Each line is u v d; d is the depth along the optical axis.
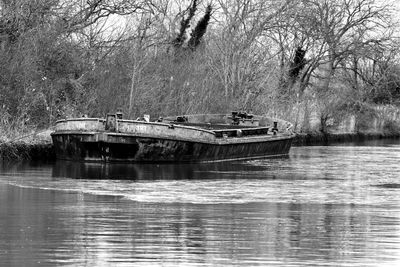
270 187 41.66
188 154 52.66
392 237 27.88
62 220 30.06
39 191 38.19
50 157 53.12
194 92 69.88
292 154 68.81
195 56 76.69
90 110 61.00
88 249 25.30
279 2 88.88
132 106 62.22
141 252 25.05
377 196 38.75
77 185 40.59
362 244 26.73
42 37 59.12
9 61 54.41
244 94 79.75
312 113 94.88
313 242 26.94
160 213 32.06
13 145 51.34
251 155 59.94
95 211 32.28
